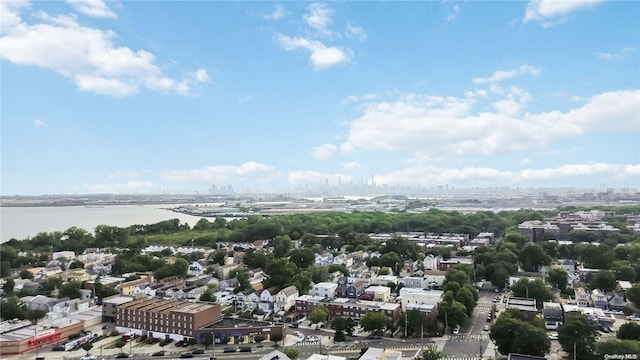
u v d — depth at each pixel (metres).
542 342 174.12
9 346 197.88
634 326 189.38
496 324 188.50
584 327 176.62
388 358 168.75
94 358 191.88
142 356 194.62
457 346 198.50
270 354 168.50
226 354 194.00
